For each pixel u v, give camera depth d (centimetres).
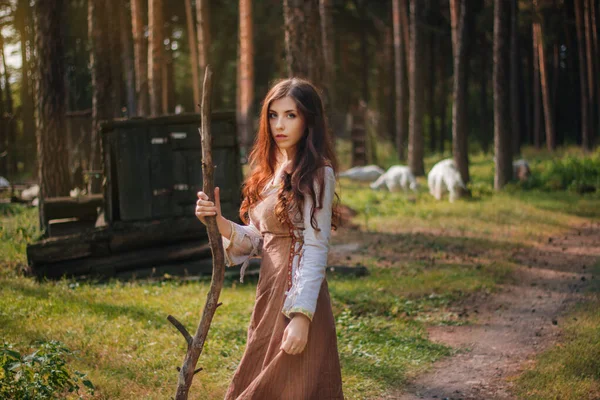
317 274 250
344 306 676
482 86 3031
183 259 802
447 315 666
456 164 1673
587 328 591
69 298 654
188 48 3431
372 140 2512
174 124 824
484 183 1767
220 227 273
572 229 1165
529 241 1061
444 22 3023
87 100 2850
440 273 832
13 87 3522
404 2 2712
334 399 255
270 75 3447
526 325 632
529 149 2798
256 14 3030
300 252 259
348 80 3616
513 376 494
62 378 380
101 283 758
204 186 263
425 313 675
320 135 267
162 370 470
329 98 1192
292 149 270
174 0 3017
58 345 410
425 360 530
